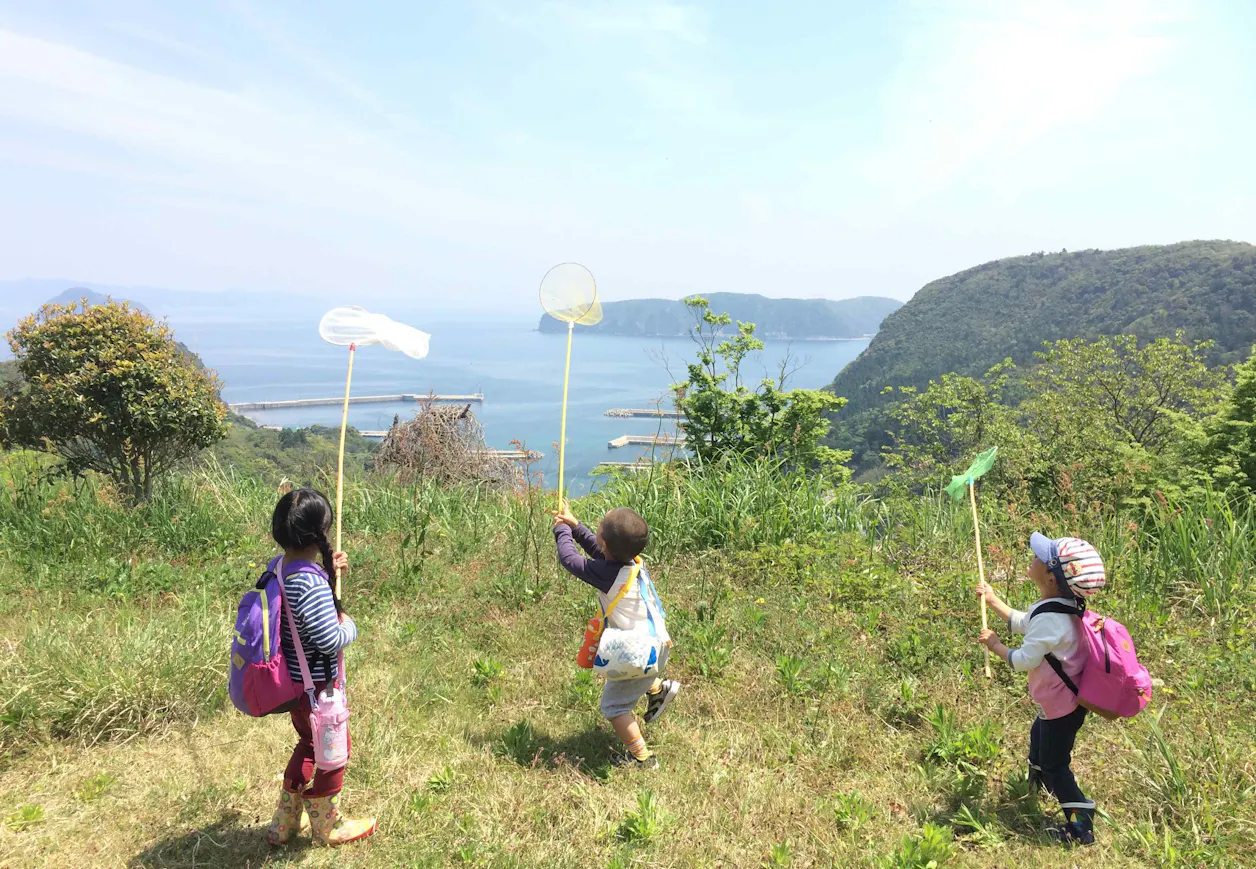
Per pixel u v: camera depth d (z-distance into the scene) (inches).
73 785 140.9
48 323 287.3
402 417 450.6
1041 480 342.6
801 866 122.0
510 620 223.9
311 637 114.3
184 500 308.2
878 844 127.3
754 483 314.7
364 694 178.1
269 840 126.0
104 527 278.1
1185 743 150.3
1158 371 989.8
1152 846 124.3
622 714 149.4
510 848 123.9
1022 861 123.6
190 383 303.4
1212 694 173.6
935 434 1172.5
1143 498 285.7
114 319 293.1
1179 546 246.5
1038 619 128.6
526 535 279.9
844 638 207.0
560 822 132.3
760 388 698.2
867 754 156.0
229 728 162.4
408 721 165.9
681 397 571.8
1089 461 354.0
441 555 280.4
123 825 129.6
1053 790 133.3
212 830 129.5
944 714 164.2
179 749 154.3
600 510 301.9
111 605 223.6
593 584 149.1
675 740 162.2
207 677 171.0
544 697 180.5
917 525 294.8
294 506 115.3
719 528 289.1
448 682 186.9
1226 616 213.6
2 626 204.4
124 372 282.8
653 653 144.3
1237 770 140.3
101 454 304.7
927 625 211.9
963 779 144.6
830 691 179.9
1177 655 193.9
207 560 268.2
